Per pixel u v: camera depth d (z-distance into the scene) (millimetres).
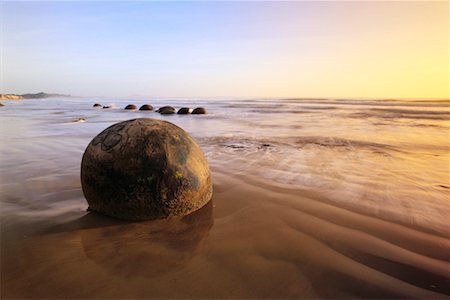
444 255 2486
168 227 3016
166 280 2172
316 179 4574
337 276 2201
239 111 23516
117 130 3309
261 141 8227
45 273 2242
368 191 4027
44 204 3586
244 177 4688
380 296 1995
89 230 2938
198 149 3541
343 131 10430
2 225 3020
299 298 1975
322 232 2883
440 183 4414
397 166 5414
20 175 4793
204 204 3533
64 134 9625
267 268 2305
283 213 3326
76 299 1970
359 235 2820
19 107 30750
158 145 3162
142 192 3066
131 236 2836
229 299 1968
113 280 2170
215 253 2537
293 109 26469
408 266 2328
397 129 10969
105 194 3143
